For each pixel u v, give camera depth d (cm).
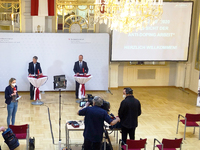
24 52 1039
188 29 1102
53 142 650
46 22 1071
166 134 716
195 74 1123
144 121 801
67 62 1066
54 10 1064
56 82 723
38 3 1030
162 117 839
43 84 972
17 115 818
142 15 654
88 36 1055
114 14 665
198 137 709
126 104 563
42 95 1038
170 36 1102
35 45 1039
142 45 1098
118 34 1080
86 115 494
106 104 554
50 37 1041
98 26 1091
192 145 662
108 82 1148
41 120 785
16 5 1043
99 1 675
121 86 1191
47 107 901
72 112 859
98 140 488
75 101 976
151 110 901
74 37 1051
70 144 637
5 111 857
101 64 1084
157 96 1071
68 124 589
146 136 699
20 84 1059
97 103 494
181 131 741
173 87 1210
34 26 1052
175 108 929
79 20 1080
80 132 715
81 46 1060
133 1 632
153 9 659
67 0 1060
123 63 1169
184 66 1175
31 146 581
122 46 1092
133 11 636
